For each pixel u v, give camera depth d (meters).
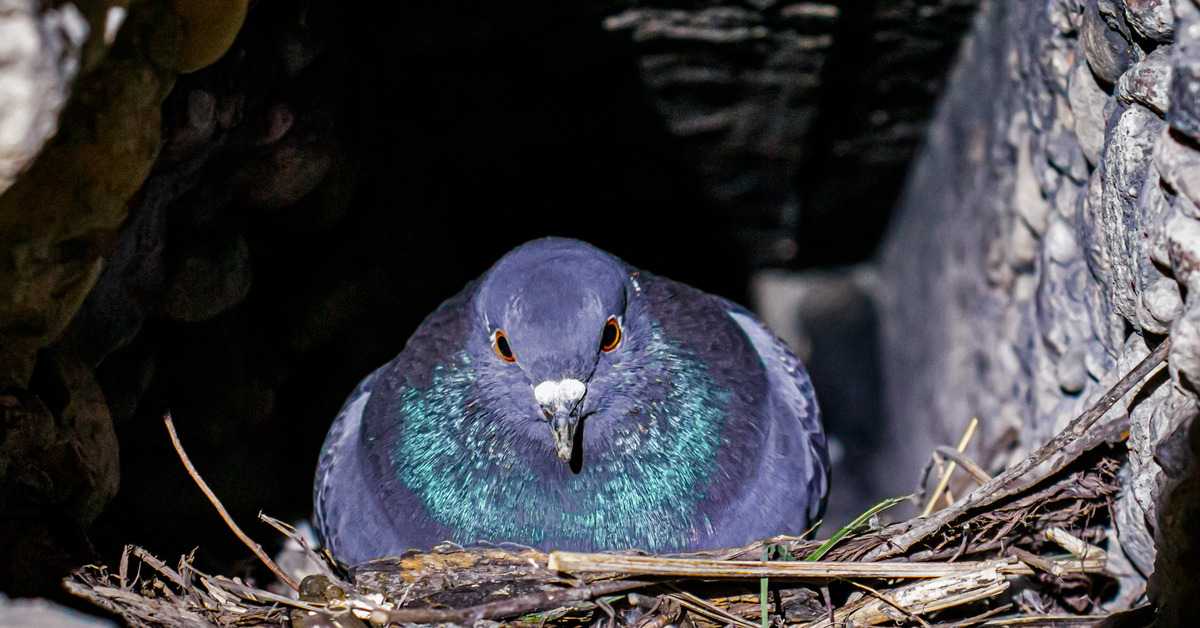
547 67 13.25
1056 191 10.55
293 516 12.24
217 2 8.00
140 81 7.65
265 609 8.35
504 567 8.79
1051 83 10.52
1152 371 7.91
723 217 16.42
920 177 15.84
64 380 8.27
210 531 11.00
